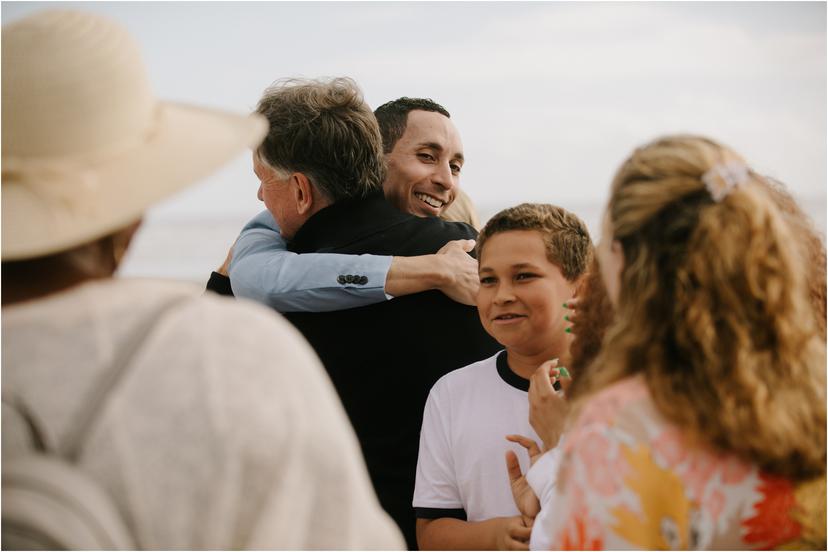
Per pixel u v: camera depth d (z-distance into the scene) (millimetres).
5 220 1126
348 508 1069
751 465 1191
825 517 1215
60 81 1132
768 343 1186
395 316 2238
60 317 1057
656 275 1212
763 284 1181
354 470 1094
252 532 1015
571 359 1662
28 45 1142
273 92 2438
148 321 1064
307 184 2367
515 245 1962
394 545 1153
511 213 2010
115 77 1172
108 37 1188
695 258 1188
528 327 1952
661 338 1208
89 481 985
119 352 1041
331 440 1075
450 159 2762
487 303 2000
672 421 1181
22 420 1013
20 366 1029
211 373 1029
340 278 2221
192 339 1043
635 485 1172
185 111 1370
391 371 2236
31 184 1140
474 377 2037
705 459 1180
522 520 1823
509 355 2016
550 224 1984
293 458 1035
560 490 1247
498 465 1953
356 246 2344
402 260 2244
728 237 1182
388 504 2213
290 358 1088
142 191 1184
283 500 1023
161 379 1019
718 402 1158
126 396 1012
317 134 2316
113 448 998
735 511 1189
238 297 2416
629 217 1239
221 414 1015
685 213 1206
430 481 2010
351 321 2252
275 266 2301
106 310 1065
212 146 1284
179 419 1009
